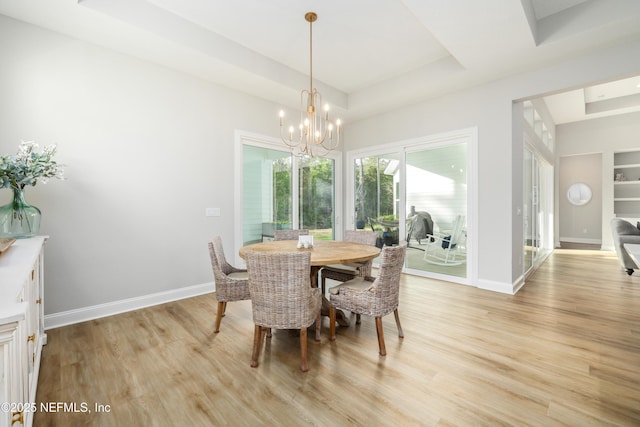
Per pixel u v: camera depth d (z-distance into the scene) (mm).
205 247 3518
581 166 7914
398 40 3125
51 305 2502
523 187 3893
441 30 2527
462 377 1776
